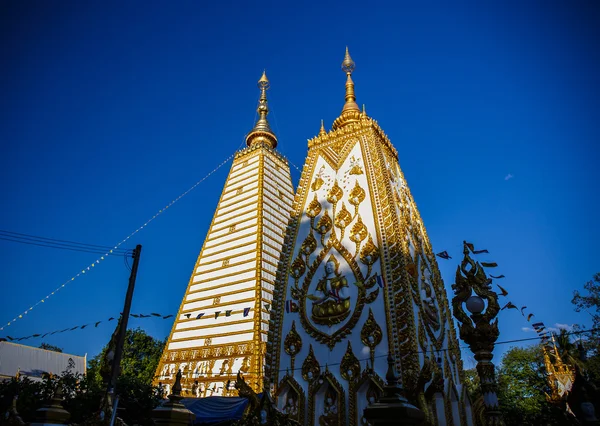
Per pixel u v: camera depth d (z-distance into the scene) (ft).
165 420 52.42
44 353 231.71
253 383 127.54
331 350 71.26
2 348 215.10
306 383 70.90
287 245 87.30
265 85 242.37
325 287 77.41
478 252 52.26
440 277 93.91
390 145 102.58
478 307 48.19
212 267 173.06
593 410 43.70
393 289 70.54
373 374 64.90
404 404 39.99
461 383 82.02
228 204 190.90
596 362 92.02
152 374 215.31
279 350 76.54
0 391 89.40
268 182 190.70
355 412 64.13
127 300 67.56
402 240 77.77
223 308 155.74
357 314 71.67
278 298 81.71
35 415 65.98
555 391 111.86
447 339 84.58
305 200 92.68
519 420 73.82
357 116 104.58
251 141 222.89
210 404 86.69
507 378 180.96
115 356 65.41
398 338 65.57
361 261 77.05
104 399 62.95
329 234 84.33
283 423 58.65
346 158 93.40
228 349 142.92
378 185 84.38
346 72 118.93
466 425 75.87
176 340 161.79
